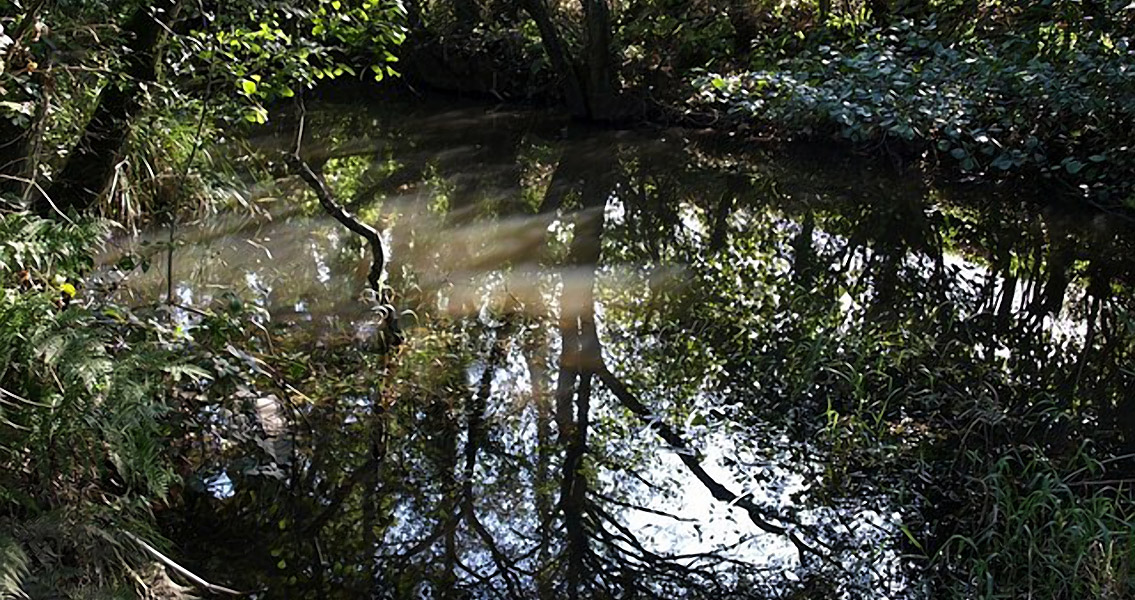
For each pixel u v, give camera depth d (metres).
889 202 8.88
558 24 12.61
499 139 11.12
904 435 4.64
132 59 5.15
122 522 3.06
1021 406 4.95
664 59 11.92
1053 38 8.25
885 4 10.80
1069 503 4.00
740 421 4.82
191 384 4.14
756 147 10.74
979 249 7.64
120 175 5.89
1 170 4.51
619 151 10.71
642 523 4.01
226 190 7.17
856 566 3.70
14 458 2.98
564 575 3.67
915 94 8.35
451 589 3.54
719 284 6.80
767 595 3.54
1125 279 6.97
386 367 4.99
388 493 4.08
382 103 12.92
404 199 8.64
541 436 4.62
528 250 7.40
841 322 6.07
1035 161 8.41
